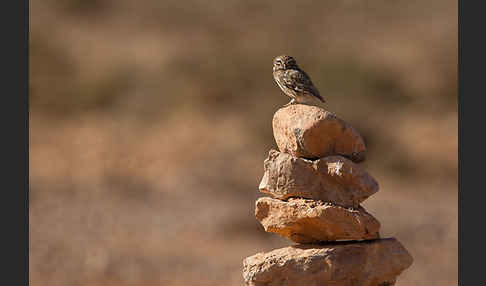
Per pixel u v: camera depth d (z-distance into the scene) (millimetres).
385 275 7703
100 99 31484
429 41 40875
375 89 31078
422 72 35500
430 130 28734
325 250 7617
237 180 21562
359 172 7551
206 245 15500
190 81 32219
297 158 7645
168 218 17234
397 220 17328
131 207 18156
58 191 19453
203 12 45406
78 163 22953
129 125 28438
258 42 37938
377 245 7703
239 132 27297
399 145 26641
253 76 32188
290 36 39344
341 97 29391
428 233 16297
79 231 15758
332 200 7598
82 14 44375
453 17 46344
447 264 14414
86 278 13250
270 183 7719
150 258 14289
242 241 16047
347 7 47094
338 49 37281
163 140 26172
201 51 36156
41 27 39375
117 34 41938
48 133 27656
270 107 28578
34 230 15633
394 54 38312
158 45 39156
